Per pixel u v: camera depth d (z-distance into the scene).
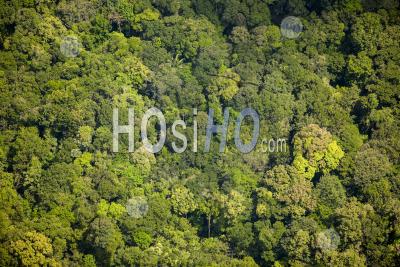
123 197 76.06
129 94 80.06
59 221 73.62
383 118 83.62
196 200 78.38
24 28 81.12
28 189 75.75
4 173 75.38
